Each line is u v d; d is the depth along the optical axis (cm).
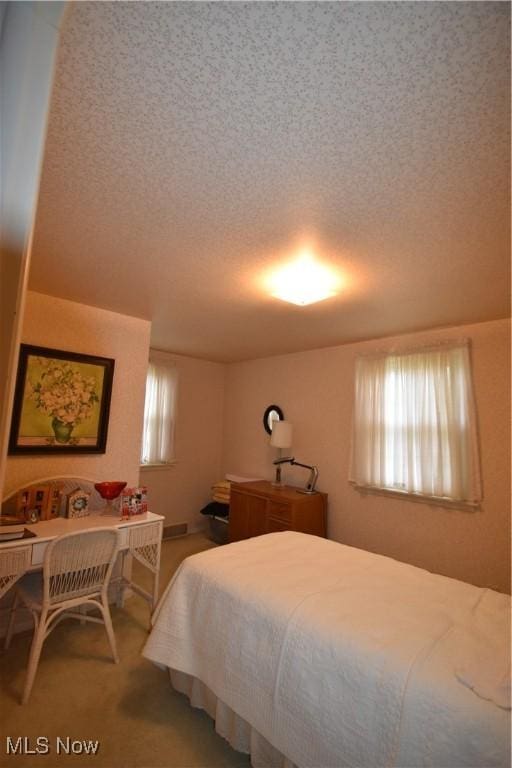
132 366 309
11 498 240
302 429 414
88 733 163
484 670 116
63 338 271
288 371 439
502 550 271
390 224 161
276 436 394
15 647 224
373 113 104
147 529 252
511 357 276
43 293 261
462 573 286
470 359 296
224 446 510
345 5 78
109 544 209
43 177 135
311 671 133
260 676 146
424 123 107
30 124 63
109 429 294
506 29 82
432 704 108
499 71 91
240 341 388
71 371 272
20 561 195
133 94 101
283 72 93
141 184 139
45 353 260
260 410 468
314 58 89
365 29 83
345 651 130
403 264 199
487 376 288
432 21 81
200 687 180
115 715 174
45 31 64
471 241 174
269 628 150
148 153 122
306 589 167
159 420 438
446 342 305
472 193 139
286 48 87
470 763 98
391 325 310
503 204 145
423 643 129
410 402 321
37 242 185
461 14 79
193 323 326
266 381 465
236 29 84
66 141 118
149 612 273
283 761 141
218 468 510
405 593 168
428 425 307
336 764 118
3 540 197
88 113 107
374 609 152
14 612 224
